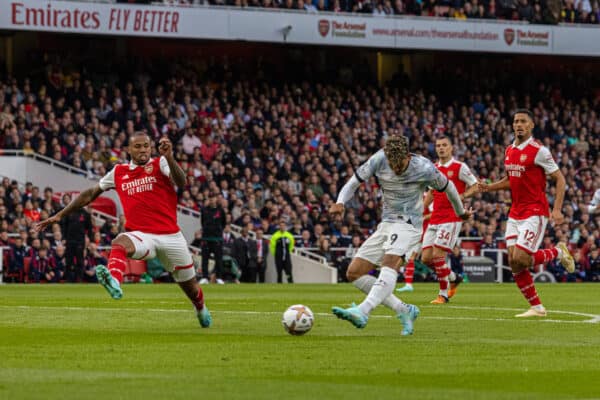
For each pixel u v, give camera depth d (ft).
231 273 191.01
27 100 215.10
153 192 73.00
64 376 47.85
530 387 45.44
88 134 211.61
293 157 225.97
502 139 264.72
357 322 66.33
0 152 203.72
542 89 284.00
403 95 268.21
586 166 254.88
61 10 225.35
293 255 197.47
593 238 221.05
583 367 52.39
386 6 257.96
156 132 219.41
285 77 265.34
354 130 241.96
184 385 45.16
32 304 102.63
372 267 69.56
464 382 46.83
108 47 259.39
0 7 220.84
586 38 270.87
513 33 264.72
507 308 102.32
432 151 250.78
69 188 205.26
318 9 251.80
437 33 258.98
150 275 183.73
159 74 242.58
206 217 186.50
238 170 219.82
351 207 219.20
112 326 75.51
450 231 113.80
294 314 67.77
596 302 115.75
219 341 63.93
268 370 50.42
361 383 46.26
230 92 248.93
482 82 281.54
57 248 180.34
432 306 105.91
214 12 239.71
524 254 89.71
